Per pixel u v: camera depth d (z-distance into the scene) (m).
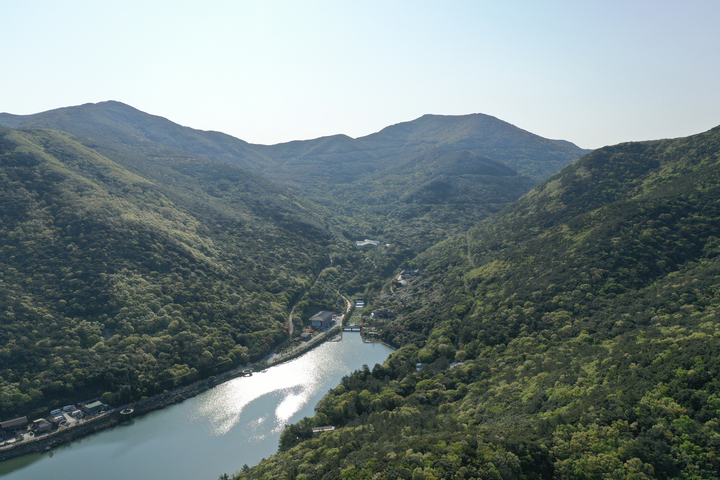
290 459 104.50
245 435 135.00
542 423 89.06
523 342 145.50
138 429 138.62
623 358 102.69
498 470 77.44
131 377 155.25
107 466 120.25
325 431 118.25
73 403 145.25
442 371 147.50
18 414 136.88
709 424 73.94
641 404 83.19
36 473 117.69
